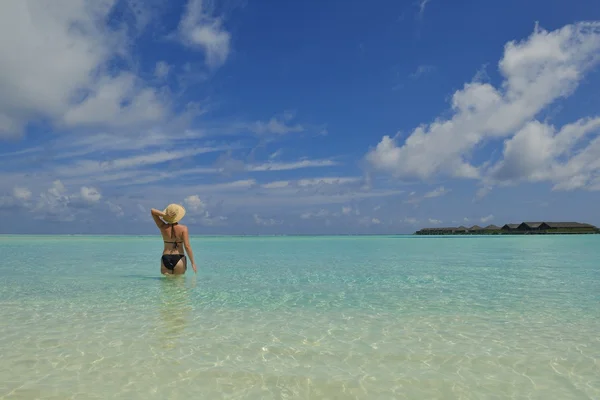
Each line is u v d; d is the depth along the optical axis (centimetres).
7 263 1555
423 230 10375
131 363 446
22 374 413
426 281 1081
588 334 564
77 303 764
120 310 705
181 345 510
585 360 463
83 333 559
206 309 717
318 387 391
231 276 1170
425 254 2234
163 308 722
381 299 812
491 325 611
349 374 421
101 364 443
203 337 545
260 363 450
